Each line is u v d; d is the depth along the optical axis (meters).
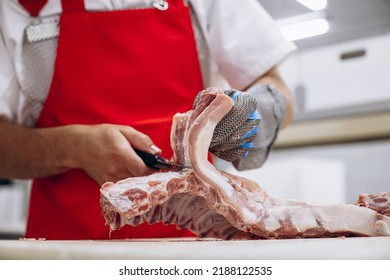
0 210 3.79
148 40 1.52
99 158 1.26
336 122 3.68
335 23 3.28
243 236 1.14
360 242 0.82
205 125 1.06
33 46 1.48
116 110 1.48
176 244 0.88
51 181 1.48
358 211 1.08
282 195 3.29
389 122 3.45
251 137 1.10
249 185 1.13
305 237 1.09
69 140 1.33
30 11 1.50
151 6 1.57
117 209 0.99
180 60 1.54
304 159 3.48
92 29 1.49
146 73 1.50
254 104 1.08
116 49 1.50
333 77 3.60
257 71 1.64
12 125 1.47
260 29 1.66
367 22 3.26
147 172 1.19
